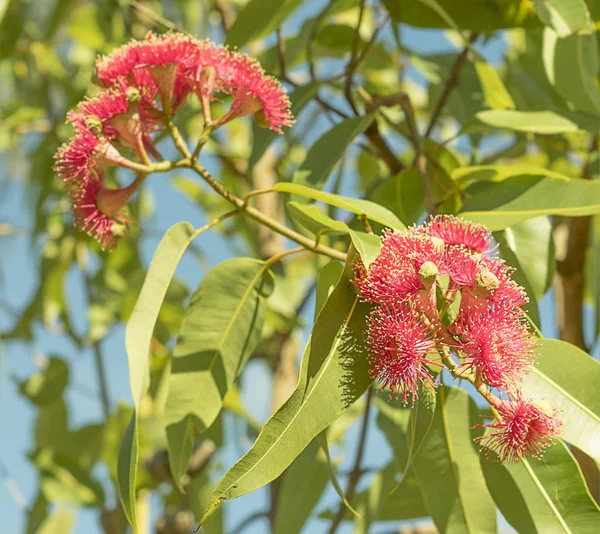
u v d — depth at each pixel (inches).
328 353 59.1
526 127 89.1
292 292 142.0
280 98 76.6
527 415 56.1
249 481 54.7
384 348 57.4
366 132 104.7
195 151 74.3
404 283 57.2
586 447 65.1
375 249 59.4
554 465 70.2
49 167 167.9
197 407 83.0
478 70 107.1
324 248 74.0
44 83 173.3
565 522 70.1
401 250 58.7
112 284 165.9
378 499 104.1
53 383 159.9
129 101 72.0
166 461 133.0
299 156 156.9
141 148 73.3
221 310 84.0
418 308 57.6
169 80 72.9
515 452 57.2
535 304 80.1
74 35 166.1
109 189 74.1
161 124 77.0
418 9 103.8
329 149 86.0
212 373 83.4
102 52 145.9
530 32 126.9
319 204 134.7
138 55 73.0
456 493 79.5
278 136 92.0
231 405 132.4
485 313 57.7
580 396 66.6
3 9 129.6
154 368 144.2
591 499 69.1
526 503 72.4
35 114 164.2
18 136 172.6
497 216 76.6
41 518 149.5
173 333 148.0
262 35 104.5
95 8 165.9
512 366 56.9
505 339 56.6
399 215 95.3
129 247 168.7
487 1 101.4
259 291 84.4
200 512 129.3
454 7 102.3
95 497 151.1
